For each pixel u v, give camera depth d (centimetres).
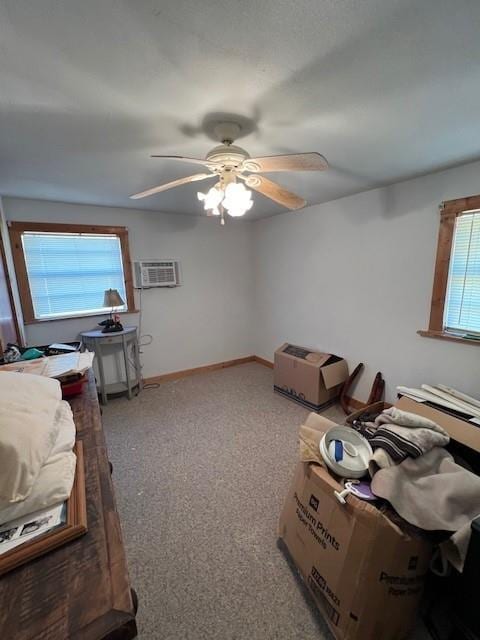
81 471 89
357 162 198
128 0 75
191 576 135
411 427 133
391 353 266
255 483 195
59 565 61
